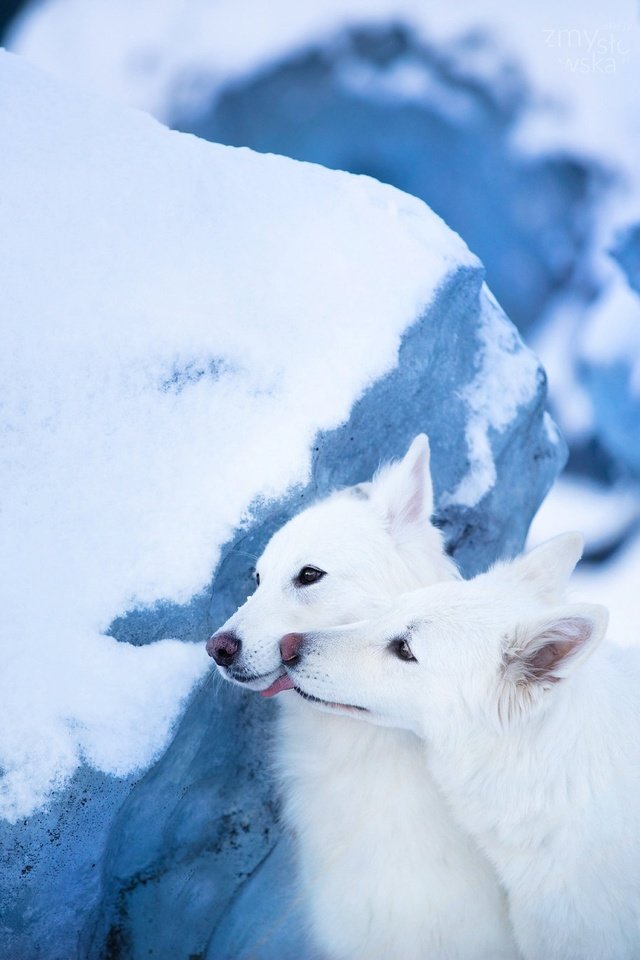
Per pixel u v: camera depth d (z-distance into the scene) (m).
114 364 3.23
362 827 3.28
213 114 14.03
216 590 3.35
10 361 3.08
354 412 3.58
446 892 3.22
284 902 3.49
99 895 3.07
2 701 2.74
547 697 2.80
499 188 12.90
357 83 13.20
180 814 3.37
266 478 3.30
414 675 2.98
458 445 4.21
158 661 3.05
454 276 3.98
